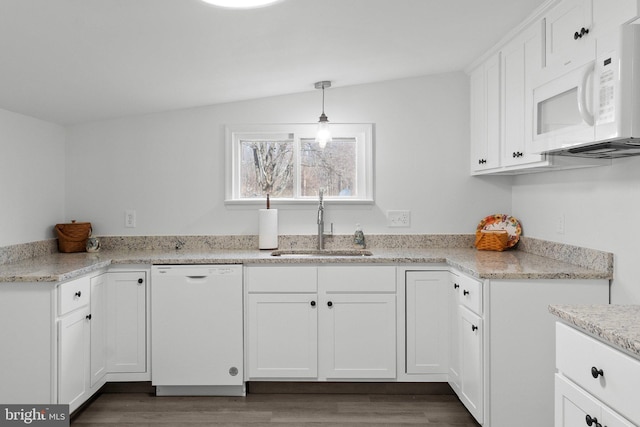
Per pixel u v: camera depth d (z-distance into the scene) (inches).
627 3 69.9
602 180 94.0
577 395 57.4
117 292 117.0
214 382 117.2
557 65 76.9
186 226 139.6
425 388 120.9
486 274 92.2
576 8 83.5
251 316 117.5
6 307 93.8
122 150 138.6
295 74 118.8
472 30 102.3
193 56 94.3
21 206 117.4
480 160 129.4
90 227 135.4
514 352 92.7
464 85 139.2
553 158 90.9
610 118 64.1
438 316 117.4
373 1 79.7
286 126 139.2
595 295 91.6
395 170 139.9
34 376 93.9
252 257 118.6
